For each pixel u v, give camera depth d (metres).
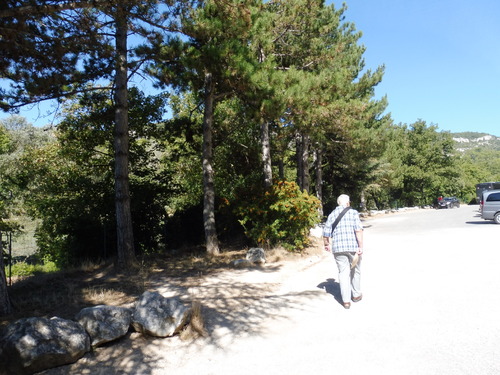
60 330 4.02
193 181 20.62
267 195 11.48
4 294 5.40
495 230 14.44
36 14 6.07
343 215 5.64
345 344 4.23
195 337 4.63
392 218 29.81
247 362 3.94
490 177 79.38
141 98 14.53
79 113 14.56
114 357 4.14
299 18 13.19
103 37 8.09
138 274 8.38
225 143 17.28
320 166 26.50
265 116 10.15
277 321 5.14
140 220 14.69
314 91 12.00
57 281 7.98
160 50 10.08
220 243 13.66
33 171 18.14
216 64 9.45
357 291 5.88
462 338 4.15
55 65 7.77
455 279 6.80
